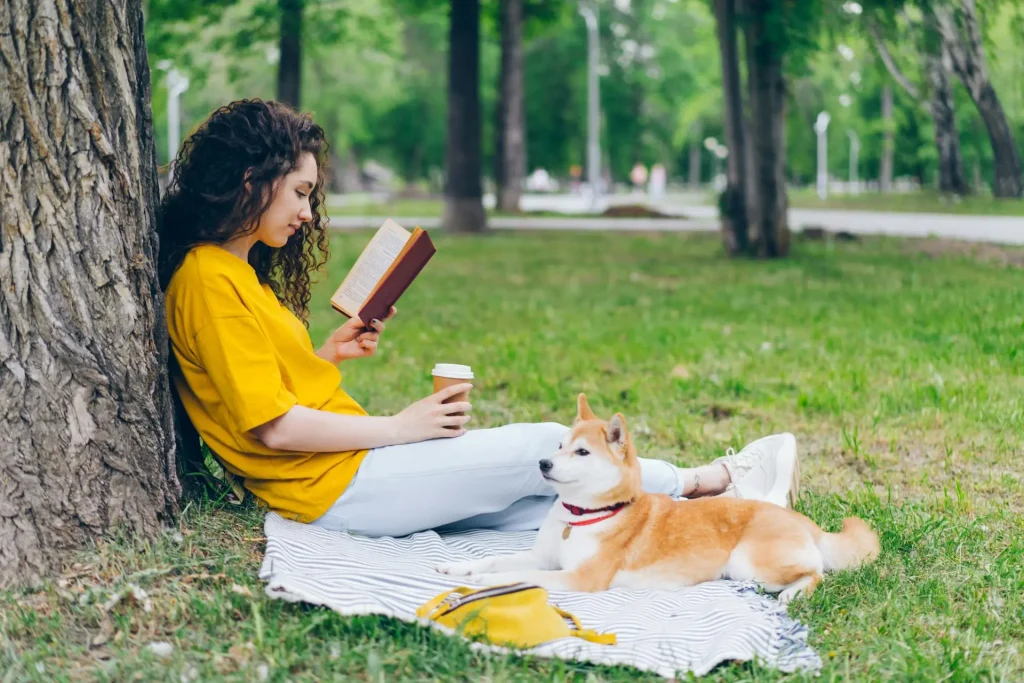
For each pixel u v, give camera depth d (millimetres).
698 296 12125
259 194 3594
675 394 7055
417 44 53344
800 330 9406
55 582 3357
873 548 3797
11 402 3410
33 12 3395
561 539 3672
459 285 13609
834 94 26875
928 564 3984
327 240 4172
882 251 17016
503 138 35031
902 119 17391
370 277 3979
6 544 3377
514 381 7430
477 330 9844
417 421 3729
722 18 16656
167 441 3705
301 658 2951
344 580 3262
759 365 7863
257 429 3555
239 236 3660
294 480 3680
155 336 3625
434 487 3719
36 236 3428
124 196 3549
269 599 3236
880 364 7750
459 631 3076
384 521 3754
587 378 7551
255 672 2863
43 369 3439
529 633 3121
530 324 10234
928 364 7543
